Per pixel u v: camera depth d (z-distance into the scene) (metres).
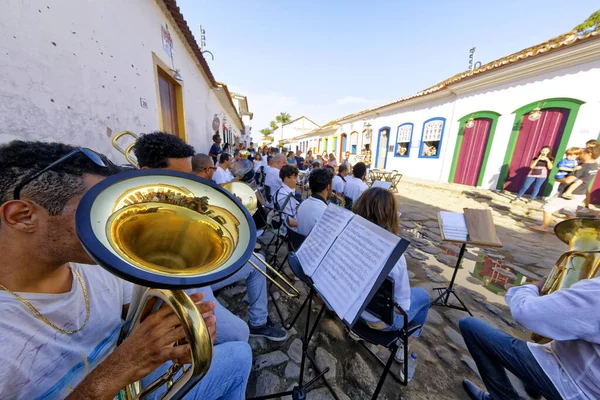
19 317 0.59
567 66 6.04
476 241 2.02
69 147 0.66
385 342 1.33
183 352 0.60
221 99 11.14
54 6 1.76
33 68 1.57
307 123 38.38
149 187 0.73
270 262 3.08
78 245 0.61
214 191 0.84
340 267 1.25
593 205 6.02
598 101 5.71
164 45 4.16
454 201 7.10
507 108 7.34
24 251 0.58
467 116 8.43
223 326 1.28
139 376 0.58
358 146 15.43
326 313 2.21
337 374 1.65
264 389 1.54
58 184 0.56
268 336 1.86
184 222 0.80
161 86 4.36
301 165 10.18
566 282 1.05
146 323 0.60
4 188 0.54
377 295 1.30
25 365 0.59
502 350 1.27
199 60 6.30
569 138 6.20
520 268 3.27
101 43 2.37
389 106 11.58
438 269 3.18
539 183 6.36
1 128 1.36
